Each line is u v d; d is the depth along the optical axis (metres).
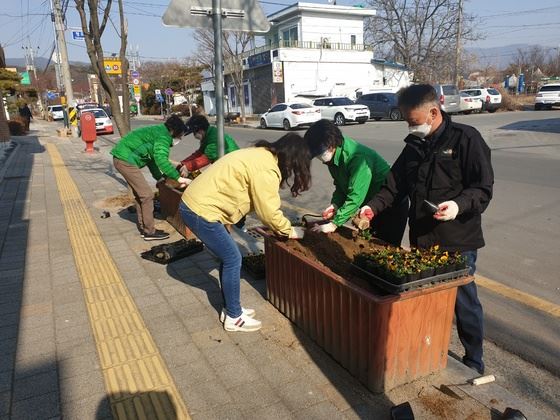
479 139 2.52
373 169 3.52
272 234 3.58
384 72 38.44
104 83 7.43
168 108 48.03
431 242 2.75
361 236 3.55
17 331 3.44
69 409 2.57
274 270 3.59
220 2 4.27
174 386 2.74
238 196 3.07
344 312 2.72
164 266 4.70
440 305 2.62
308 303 3.14
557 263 4.76
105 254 5.12
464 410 2.43
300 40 37.81
